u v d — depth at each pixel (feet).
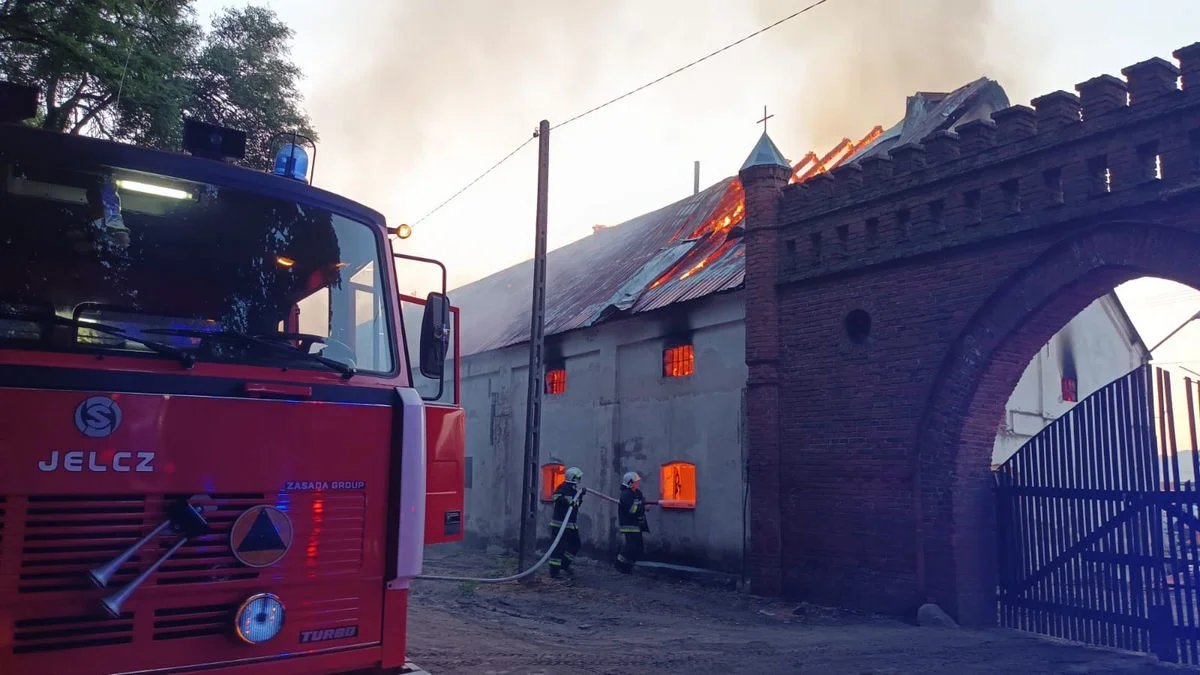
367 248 13.91
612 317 54.29
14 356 10.26
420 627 30.60
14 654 9.75
